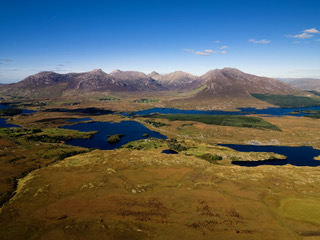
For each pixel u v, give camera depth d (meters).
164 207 67.88
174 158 127.38
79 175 97.88
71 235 53.81
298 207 68.00
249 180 92.88
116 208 67.38
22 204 71.31
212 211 65.38
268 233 54.50
